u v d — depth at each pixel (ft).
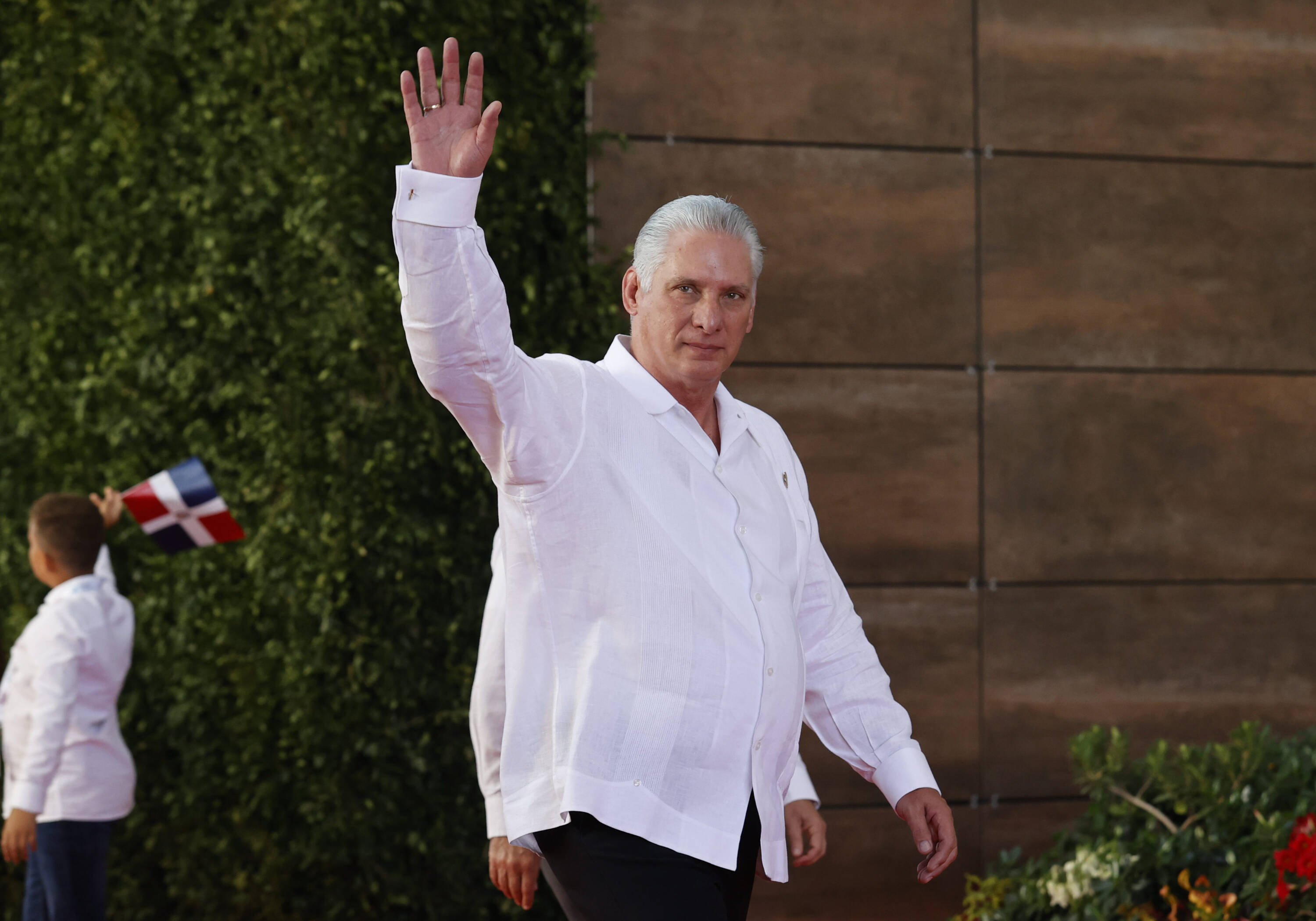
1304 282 39.65
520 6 33.24
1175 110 39.14
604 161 35.99
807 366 37.17
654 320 14.90
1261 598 38.96
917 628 37.42
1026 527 38.01
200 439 34.22
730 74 36.81
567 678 13.92
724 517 14.74
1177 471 38.78
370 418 32.30
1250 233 39.40
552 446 13.43
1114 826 29.43
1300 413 39.42
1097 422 38.47
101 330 35.45
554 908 33.30
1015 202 38.24
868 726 17.31
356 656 32.32
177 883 33.71
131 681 34.40
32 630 28.63
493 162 32.89
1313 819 25.04
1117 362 38.58
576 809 13.48
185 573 34.06
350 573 32.58
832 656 17.54
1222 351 39.11
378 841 32.91
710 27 36.76
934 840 16.94
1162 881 26.86
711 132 36.65
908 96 37.78
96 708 29.07
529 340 33.58
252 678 33.35
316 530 32.58
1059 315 38.32
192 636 34.12
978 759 37.50
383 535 32.35
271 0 33.14
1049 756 37.76
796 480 16.92
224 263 33.71
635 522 13.97
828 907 36.42
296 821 33.47
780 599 14.97
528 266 33.73
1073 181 38.58
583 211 34.47
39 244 35.86
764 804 14.67
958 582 37.68
